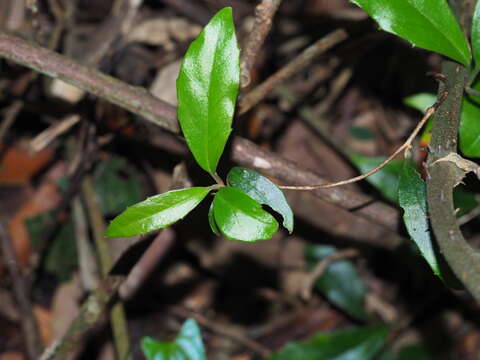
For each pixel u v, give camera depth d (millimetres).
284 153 761
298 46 779
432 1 348
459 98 349
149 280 730
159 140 694
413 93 731
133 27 728
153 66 712
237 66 323
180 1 762
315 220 725
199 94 325
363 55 761
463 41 351
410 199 339
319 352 622
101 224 625
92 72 417
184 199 324
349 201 427
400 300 744
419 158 527
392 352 684
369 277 766
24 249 712
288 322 741
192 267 758
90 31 742
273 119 771
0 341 686
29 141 762
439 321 725
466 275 290
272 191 332
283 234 723
